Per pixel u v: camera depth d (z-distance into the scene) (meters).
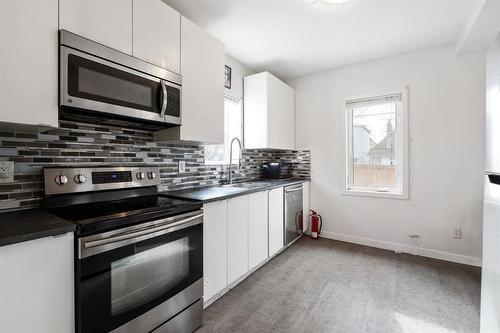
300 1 1.92
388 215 3.00
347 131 3.33
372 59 3.04
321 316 1.71
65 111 1.29
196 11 2.04
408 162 2.85
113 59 1.37
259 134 3.04
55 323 0.96
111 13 1.37
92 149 1.61
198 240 1.61
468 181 2.54
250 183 2.87
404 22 2.22
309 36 2.46
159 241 1.34
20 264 0.87
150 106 1.56
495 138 1.12
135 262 1.22
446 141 2.64
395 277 2.27
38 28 1.10
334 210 3.38
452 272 2.36
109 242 1.10
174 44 1.74
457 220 2.60
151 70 1.57
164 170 2.12
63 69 1.17
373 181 3.19
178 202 1.58
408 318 1.69
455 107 2.59
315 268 2.47
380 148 3.13
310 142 3.56
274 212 2.66
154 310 1.32
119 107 1.39
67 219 1.10
